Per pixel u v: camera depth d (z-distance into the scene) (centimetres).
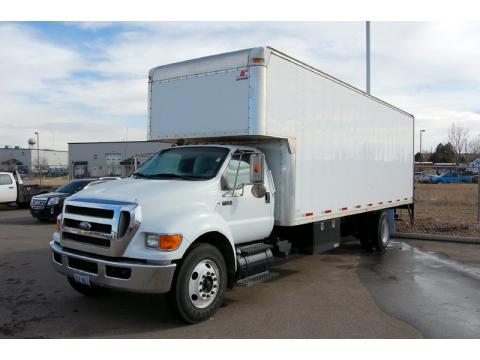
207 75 695
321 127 820
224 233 584
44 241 1196
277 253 753
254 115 646
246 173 668
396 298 675
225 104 674
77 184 1745
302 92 755
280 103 692
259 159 615
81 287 650
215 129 684
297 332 525
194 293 545
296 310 610
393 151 1206
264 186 685
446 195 2836
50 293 684
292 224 727
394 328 541
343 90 909
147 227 514
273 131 675
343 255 1057
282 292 707
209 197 595
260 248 681
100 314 585
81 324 547
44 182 4228
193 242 561
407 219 1609
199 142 778
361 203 1000
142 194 543
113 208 517
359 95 983
